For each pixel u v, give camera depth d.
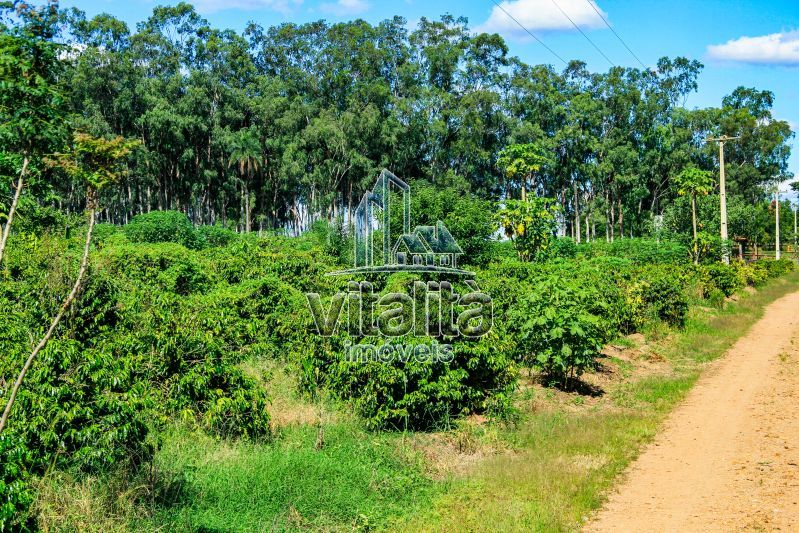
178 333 8.69
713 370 14.44
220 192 72.25
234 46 74.56
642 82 76.25
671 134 73.62
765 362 15.00
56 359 6.67
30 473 5.85
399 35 75.81
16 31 4.58
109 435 6.40
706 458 8.55
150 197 68.00
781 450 8.66
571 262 26.44
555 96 71.62
